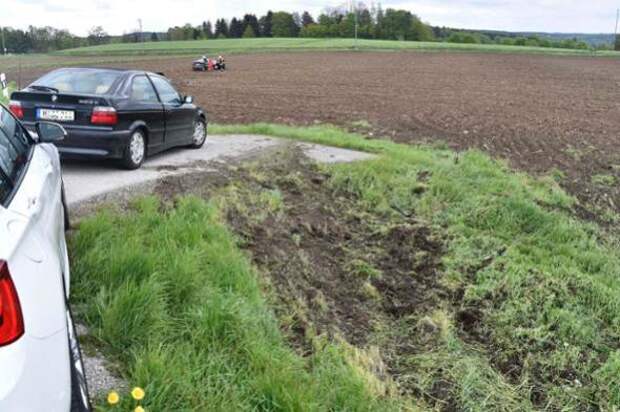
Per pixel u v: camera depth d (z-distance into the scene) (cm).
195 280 485
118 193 705
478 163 1209
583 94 3341
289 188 916
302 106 2386
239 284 525
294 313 556
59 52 8781
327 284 662
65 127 786
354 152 1193
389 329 600
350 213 884
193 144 1073
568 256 830
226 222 704
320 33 13712
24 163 363
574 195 1133
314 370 460
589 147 1566
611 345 643
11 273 221
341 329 577
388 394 479
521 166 1303
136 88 880
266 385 389
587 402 543
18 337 213
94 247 506
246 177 895
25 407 207
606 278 783
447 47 9688
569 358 600
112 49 9619
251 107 2327
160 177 788
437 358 555
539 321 654
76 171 814
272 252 679
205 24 14800
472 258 783
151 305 423
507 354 595
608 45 13925
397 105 2484
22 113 794
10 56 7156
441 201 961
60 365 233
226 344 428
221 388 382
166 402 347
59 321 244
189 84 3544
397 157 1157
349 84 3662
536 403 533
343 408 416
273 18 14425
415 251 790
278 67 5450
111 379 360
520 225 907
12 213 260
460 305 671
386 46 9662
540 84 4028
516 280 714
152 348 385
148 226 602
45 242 271
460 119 2044
